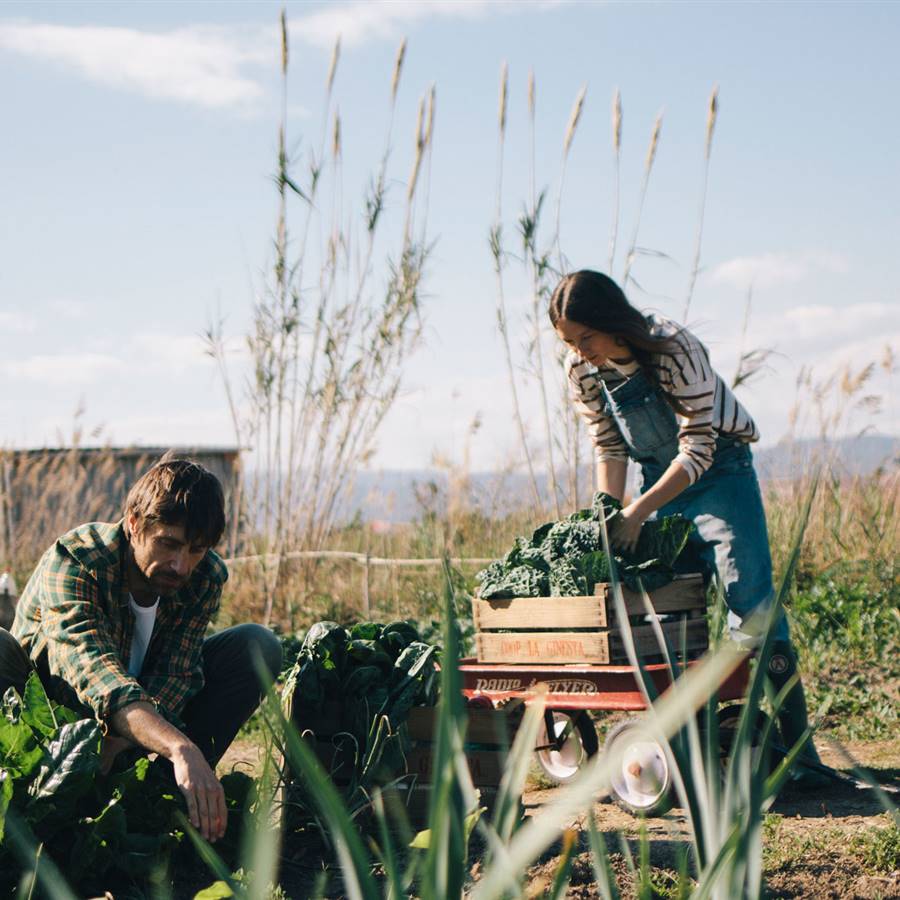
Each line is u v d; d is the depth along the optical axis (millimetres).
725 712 4168
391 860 1351
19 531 11523
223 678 3809
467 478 10344
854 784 4262
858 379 9156
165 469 3346
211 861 1313
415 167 9047
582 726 4434
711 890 1245
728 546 4430
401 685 3826
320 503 9461
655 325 4363
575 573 4258
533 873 3186
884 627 7227
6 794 2953
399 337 9203
